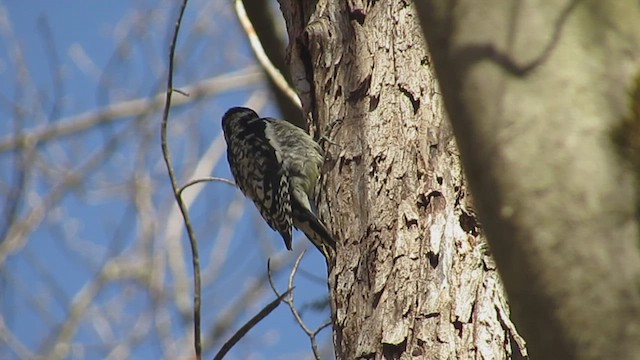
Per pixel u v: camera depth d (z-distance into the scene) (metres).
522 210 3.86
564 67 3.98
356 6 9.98
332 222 9.02
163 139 8.45
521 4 4.03
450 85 4.02
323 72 10.05
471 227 8.10
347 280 8.38
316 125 10.21
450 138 8.62
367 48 9.70
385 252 8.17
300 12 10.79
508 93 3.95
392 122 9.02
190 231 7.86
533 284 3.81
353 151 9.19
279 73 13.55
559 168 3.87
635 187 3.87
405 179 8.53
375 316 7.88
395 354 7.57
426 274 7.87
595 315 3.70
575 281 3.75
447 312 7.62
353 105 9.51
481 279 7.81
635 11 4.10
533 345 3.83
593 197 3.83
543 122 3.92
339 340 8.23
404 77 9.25
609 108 3.95
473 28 4.01
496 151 3.93
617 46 4.04
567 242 3.79
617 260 3.75
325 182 9.55
